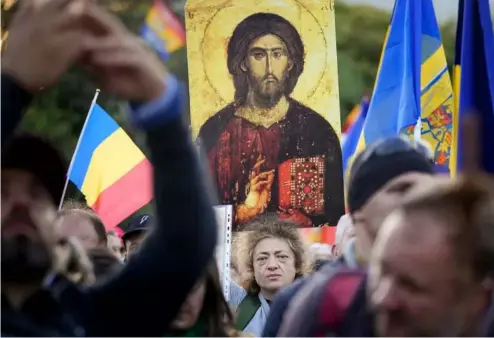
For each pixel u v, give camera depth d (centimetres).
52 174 344
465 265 290
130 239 785
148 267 331
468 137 314
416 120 838
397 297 296
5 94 299
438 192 296
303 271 870
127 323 338
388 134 843
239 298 872
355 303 342
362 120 1080
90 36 294
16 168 339
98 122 999
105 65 297
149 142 314
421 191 301
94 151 997
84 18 292
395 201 420
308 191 1013
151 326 338
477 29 757
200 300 463
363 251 431
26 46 292
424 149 505
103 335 340
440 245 290
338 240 796
